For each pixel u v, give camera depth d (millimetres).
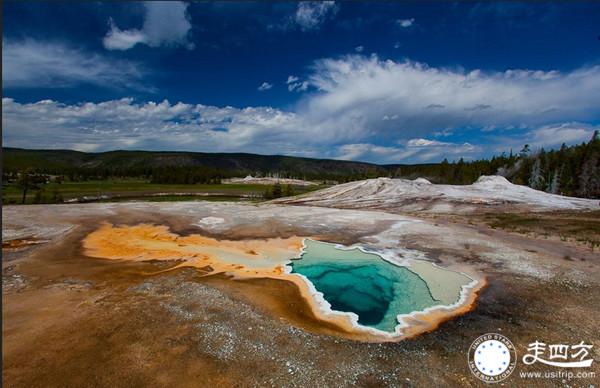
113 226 35719
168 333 13570
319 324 15266
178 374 11094
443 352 12867
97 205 50688
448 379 11180
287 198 66875
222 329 14016
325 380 11023
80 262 23328
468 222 38969
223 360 11891
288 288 19547
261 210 48031
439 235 32188
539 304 16891
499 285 19500
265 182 160125
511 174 94312
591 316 15508
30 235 30547
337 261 25281
